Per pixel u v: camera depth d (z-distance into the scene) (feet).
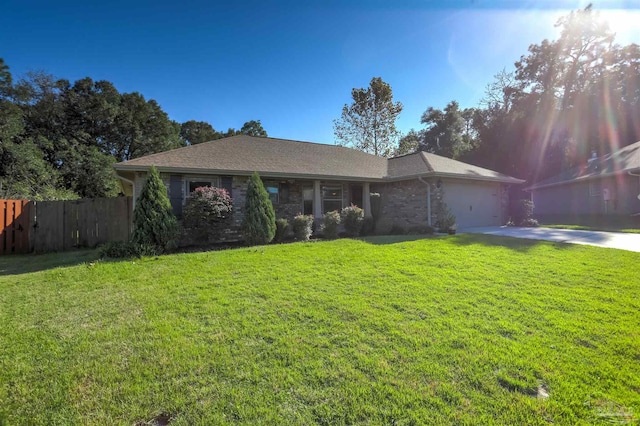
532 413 6.94
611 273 18.12
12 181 54.60
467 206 46.26
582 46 78.48
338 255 23.84
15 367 9.01
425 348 9.78
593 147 72.79
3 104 63.00
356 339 10.44
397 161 53.78
